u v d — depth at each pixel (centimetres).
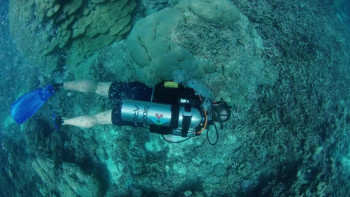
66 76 461
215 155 372
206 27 327
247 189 373
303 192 357
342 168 464
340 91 476
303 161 390
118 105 262
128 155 388
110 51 425
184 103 246
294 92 381
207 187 368
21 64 595
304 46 428
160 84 265
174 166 375
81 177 380
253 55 354
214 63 316
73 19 381
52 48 413
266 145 366
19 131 544
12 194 536
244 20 370
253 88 354
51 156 419
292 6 476
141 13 437
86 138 424
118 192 385
